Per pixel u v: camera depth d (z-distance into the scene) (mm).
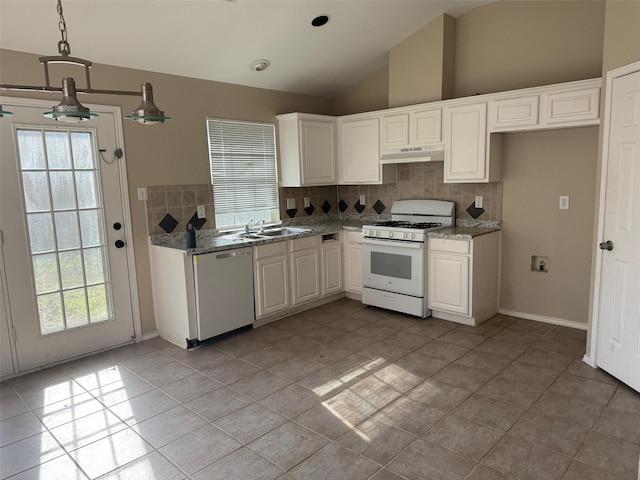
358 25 4012
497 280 4273
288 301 4395
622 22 2742
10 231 3189
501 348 3510
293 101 5086
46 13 2865
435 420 2543
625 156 2754
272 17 3531
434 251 4109
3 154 3119
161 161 3955
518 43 3971
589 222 3748
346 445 2338
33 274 3316
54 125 3322
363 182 4910
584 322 3869
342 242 4922
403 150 4488
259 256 4082
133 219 3818
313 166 4902
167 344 3857
